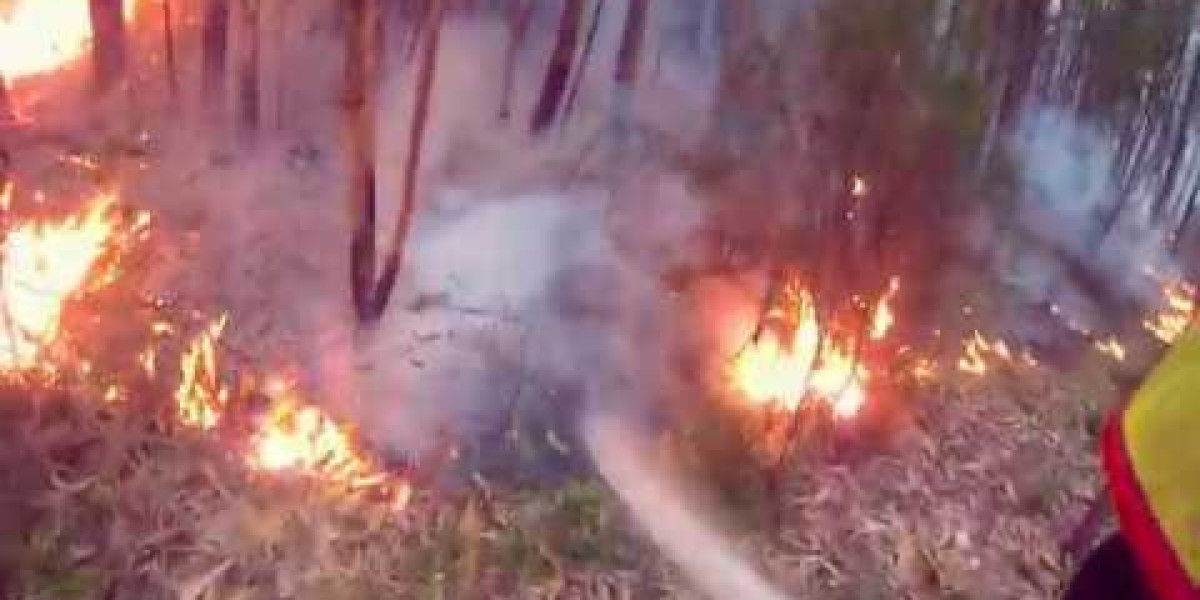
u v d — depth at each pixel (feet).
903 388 18.63
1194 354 5.45
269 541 14.99
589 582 15.39
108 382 15.98
